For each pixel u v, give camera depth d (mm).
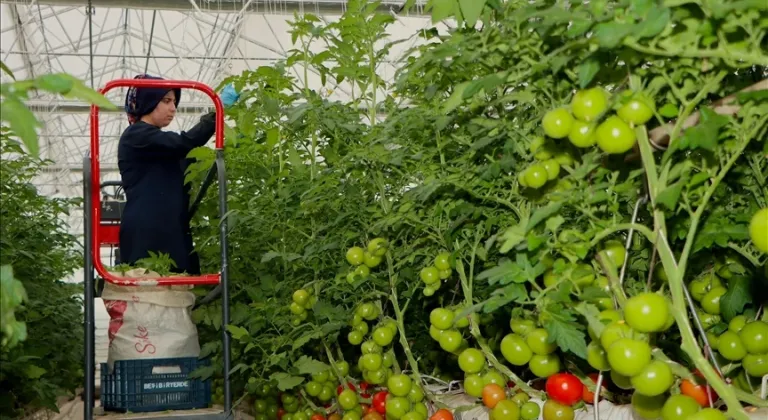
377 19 3766
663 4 1631
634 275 3141
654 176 1942
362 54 3869
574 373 2996
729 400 1833
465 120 2930
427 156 3219
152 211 4629
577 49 2066
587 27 1745
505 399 2994
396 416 3537
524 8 2164
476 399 3570
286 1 10258
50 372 5488
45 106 14906
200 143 4629
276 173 4637
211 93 3779
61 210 6145
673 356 2773
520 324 2830
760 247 1787
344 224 3928
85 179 3594
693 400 2078
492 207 3123
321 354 4664
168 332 3988
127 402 3879
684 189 2021
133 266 4148
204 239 5613
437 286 3289
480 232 3127
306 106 3660
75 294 7430
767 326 2389
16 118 1409
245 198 4980
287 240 4457
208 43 14164
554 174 2373
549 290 2318
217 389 5160
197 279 3748
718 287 2773
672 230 2492
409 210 3346
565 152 2381
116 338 3949
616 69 2174
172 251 4641
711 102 2166
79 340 6625
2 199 4914
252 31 13375
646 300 1856
